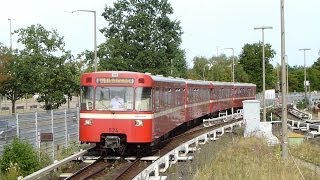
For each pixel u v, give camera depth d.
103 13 58.03
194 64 94.25
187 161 20.94
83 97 20.92
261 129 32.59
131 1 57.75
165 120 24.16
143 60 54.75
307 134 36.28
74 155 19.39
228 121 43.44
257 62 92.12
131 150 22.06
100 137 20.62
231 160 21.44
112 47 53.59
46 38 39.75
